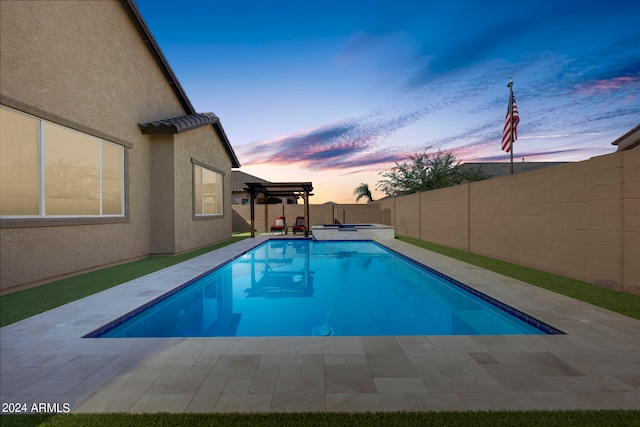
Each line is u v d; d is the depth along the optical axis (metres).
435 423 1.91
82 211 6.73
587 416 1.97
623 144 10.91
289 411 2.03
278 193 17.25
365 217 20.59
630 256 4.84
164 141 9.16
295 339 3.23
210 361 2.74
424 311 5.14
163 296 4.95
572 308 4.17
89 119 6.88
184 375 2.50
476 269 7.02
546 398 2.17
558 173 6.32
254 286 6.84
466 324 4.50
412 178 21.27
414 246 11.80
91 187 6.98
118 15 7.94
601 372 2.53
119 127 7.90
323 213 20.44
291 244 13.70
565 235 6.16
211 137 12.16
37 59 5.57
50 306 4.32
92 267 6.87
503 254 8.21
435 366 2.64
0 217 4.99
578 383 2.37
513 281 5.79
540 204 6.86
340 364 2.68
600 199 5.35
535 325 3.79
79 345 3.08
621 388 2.30
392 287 6.71
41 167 5.72
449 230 11.45
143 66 9.07
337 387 2.31
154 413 2.00
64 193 6.27
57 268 5.97
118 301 4.55
